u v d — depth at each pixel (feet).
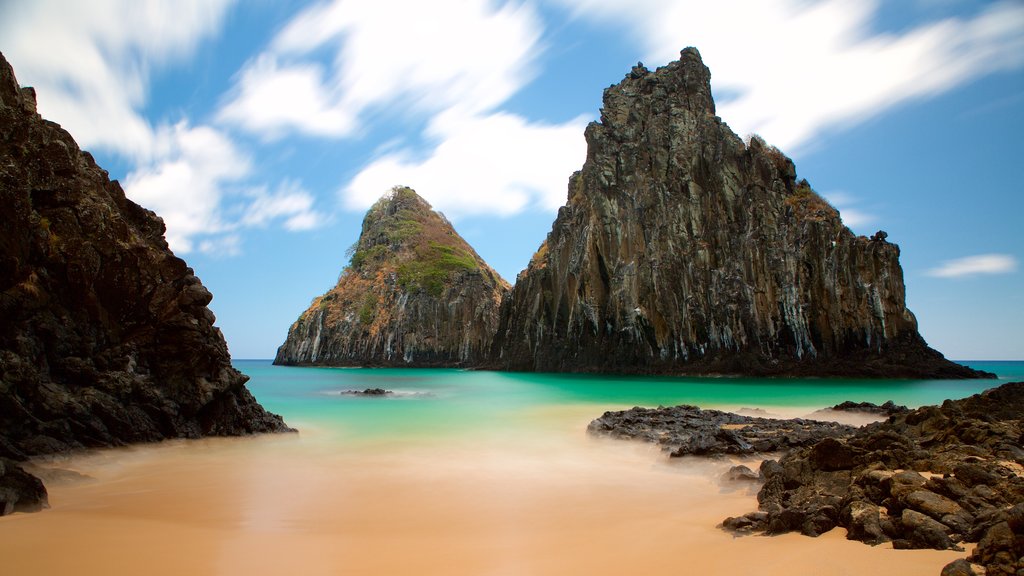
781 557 27.91
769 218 254.88
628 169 292.40
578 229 301.84
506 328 356.79
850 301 236.63
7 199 59.11
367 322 463.01
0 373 55.36
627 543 33.22
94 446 60.29
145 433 66.03
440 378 263.08
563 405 131.13
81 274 66.54
